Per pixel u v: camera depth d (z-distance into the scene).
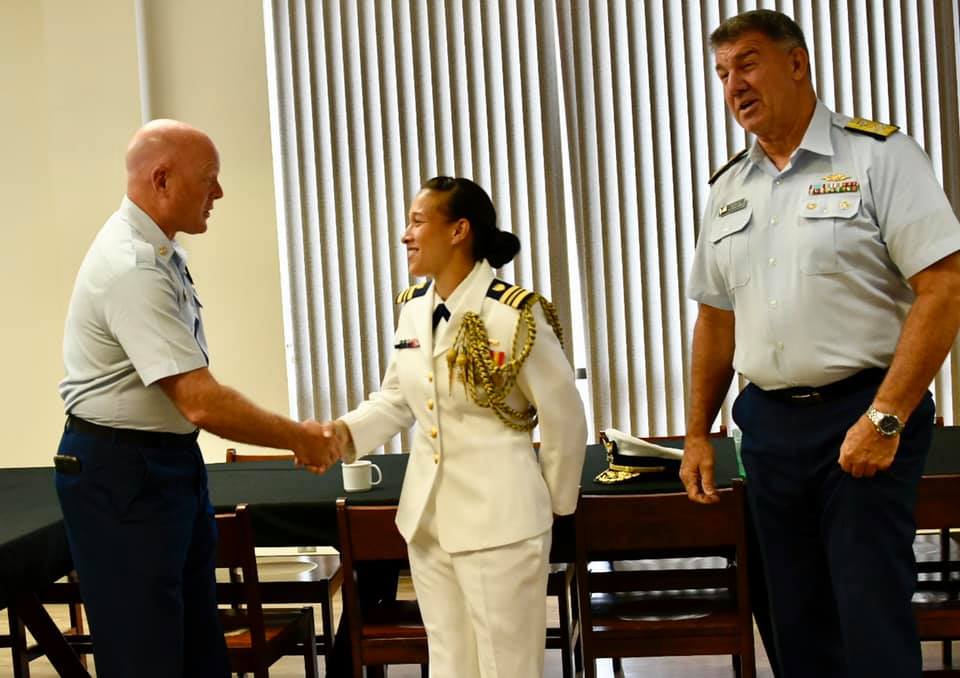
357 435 2.54
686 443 2.51
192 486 2.45
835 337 2.06
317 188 4.96
